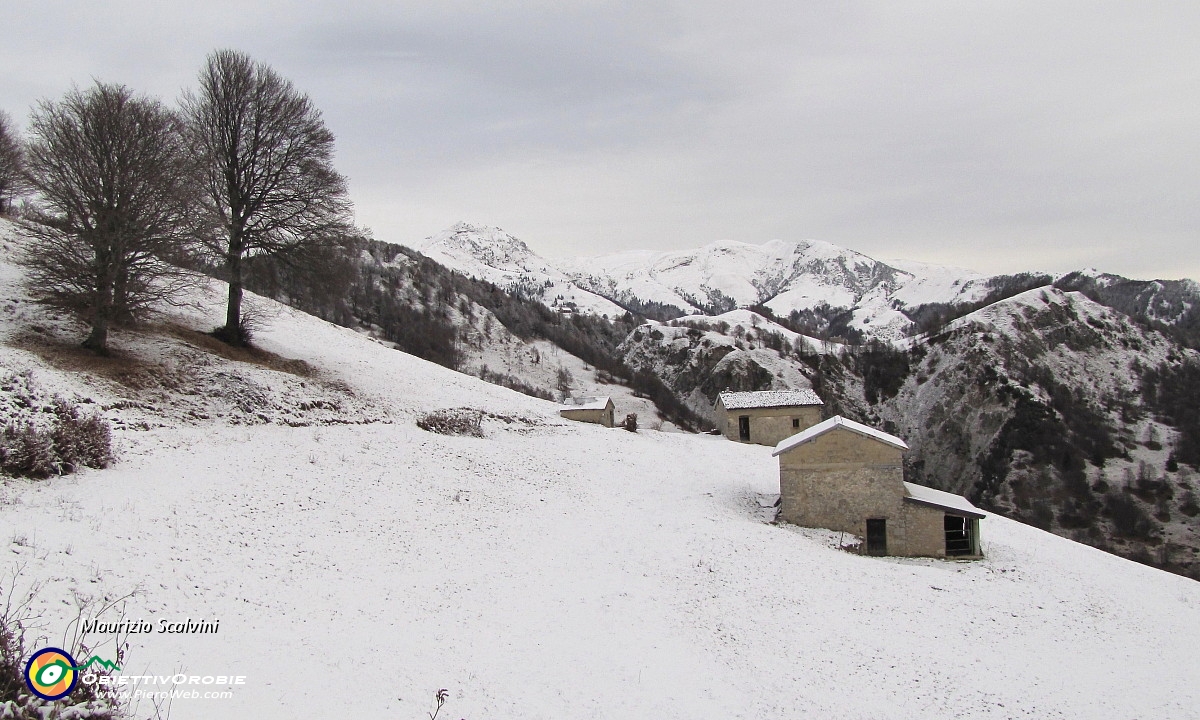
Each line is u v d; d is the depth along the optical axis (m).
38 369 26.27
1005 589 30.86
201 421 29.19
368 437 34.06
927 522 35.22
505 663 16.86
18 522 16.05
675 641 20.44
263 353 40.44
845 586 28.05
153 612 14.15
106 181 30.38
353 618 17.12
